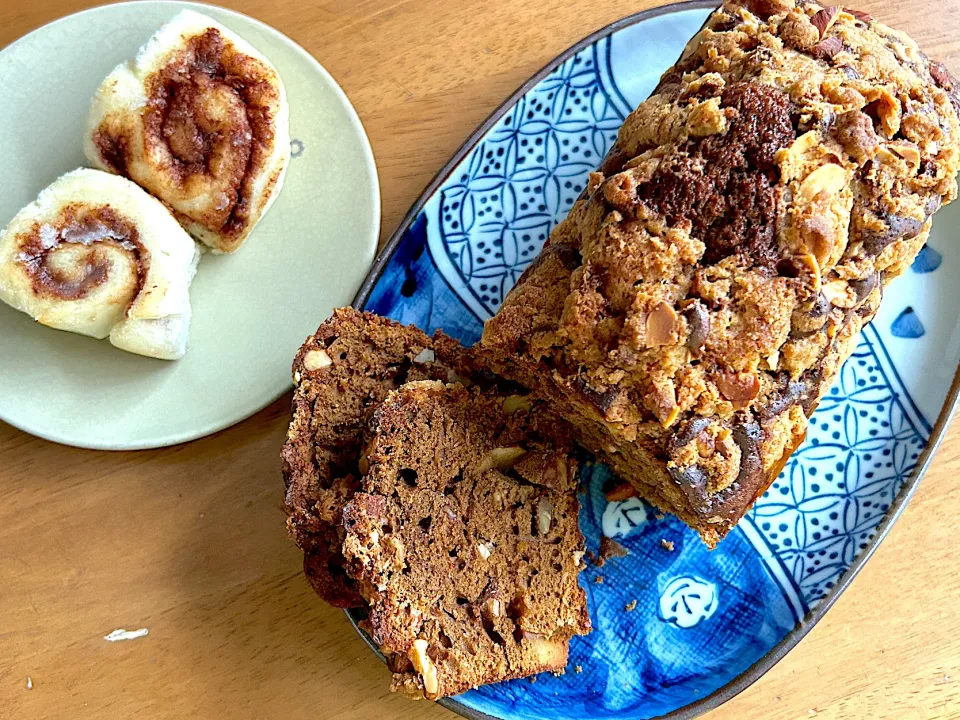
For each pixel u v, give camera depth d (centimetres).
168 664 27
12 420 27
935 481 28
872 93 22
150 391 28
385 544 24
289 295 29
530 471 25
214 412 28
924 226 23
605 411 21
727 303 20
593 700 26
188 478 28
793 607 26
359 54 30
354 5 30
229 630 27
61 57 29
